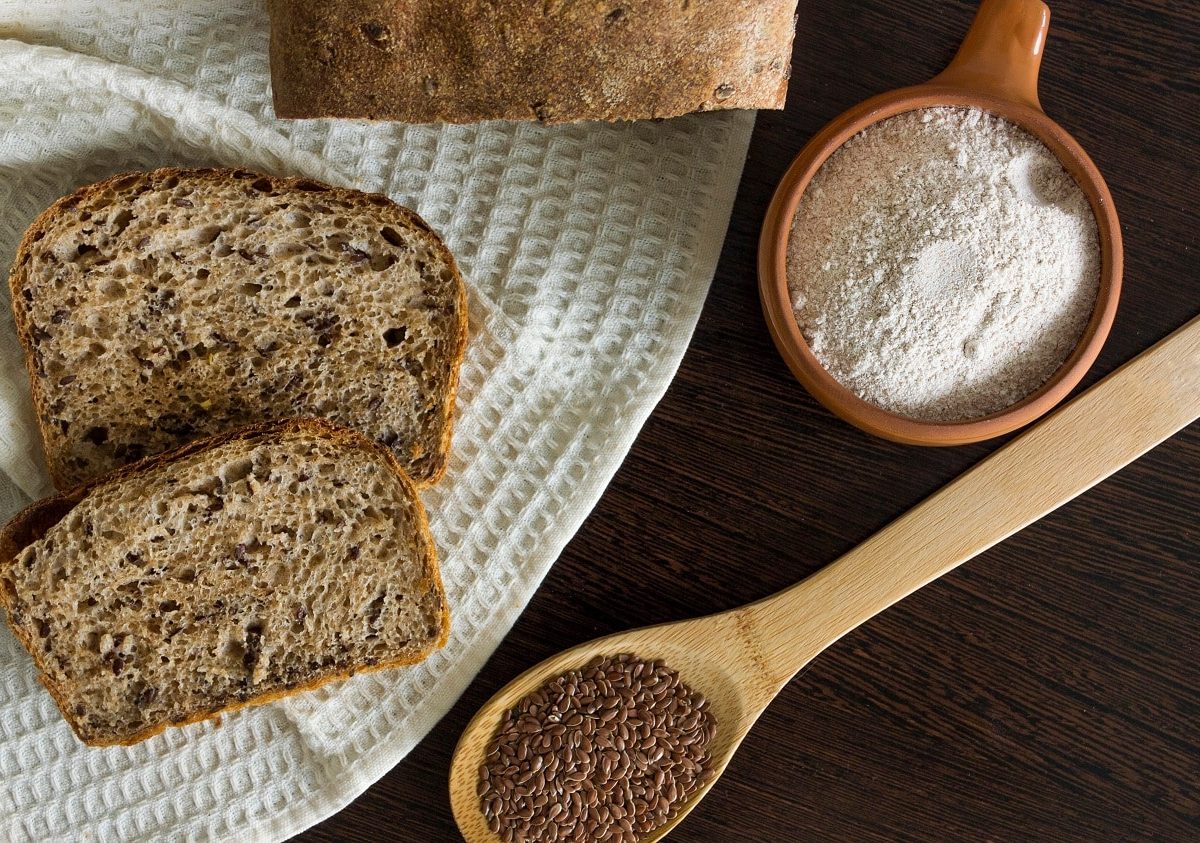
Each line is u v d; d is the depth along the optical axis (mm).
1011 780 480
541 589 477
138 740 452
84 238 447
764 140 467
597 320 471
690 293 467
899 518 467
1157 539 474
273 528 448
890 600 467
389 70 420
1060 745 479
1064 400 469
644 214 469
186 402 455
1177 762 477
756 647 469
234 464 445
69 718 449
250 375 455
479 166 469
